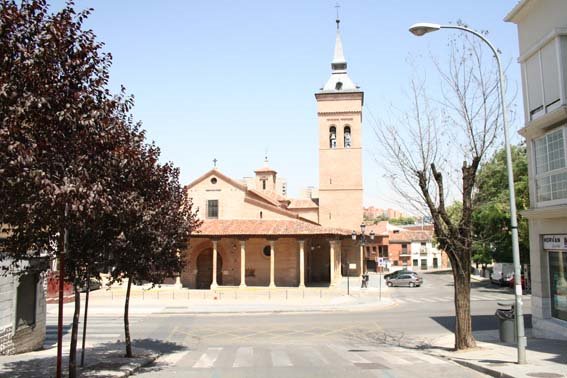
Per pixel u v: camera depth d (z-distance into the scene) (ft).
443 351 56.95
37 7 28.50
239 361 52.03
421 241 354.74
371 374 41.78
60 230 30.99
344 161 195.31
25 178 25.08
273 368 46.52
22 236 33.14
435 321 91.61
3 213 27.07
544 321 61.26
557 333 58.23
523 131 64.85
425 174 62.13
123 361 49.75
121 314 108.47
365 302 127.13
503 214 147.23
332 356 54.80
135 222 42.83
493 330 73.72
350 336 76.64
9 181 24.76
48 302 123.85
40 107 26.66
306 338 75.51
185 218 63.57
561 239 57.47
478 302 123.13
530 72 63.36
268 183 236.22
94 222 34.45
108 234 39.11
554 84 57.21
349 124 196.95
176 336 78.02
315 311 113.39
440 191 57.88
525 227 139.95
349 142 197.36
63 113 27.71
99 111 30.01
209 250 169.78
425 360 49.93
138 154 38.63
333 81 201.87
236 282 164.96
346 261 198.29
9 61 26.55
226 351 61.05
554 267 60.70
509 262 191.93
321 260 195.52
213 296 142.20
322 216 193.57
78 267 39.55
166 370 46.09
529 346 54.03
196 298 139.23
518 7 64.69
